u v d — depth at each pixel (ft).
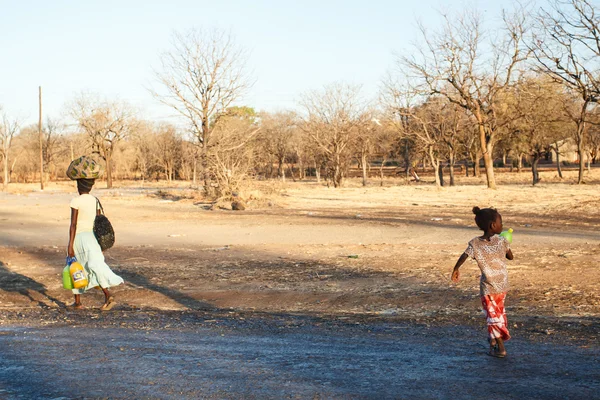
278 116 261.85
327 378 16.71
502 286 19.26
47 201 143.64
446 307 29.37
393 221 80.89
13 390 15.92
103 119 246.68
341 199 128.67
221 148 129.70
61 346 21.15
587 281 33.50
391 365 18.08
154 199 140.05
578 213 84.89
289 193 146.00
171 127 296.92
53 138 329.52
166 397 15.21
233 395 15.29
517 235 59.93
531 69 123.75
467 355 19.25
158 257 51.98
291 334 23.29
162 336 23.00
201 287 37.78
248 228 77.20
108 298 30.76
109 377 17.04
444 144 194.70
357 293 33.88
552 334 22.07
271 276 40.75
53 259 52.44
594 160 325.42
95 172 30.81
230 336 22.94
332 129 198.29
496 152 249.55
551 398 14.71
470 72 149.89
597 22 107.96
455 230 68.18
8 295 36.52
